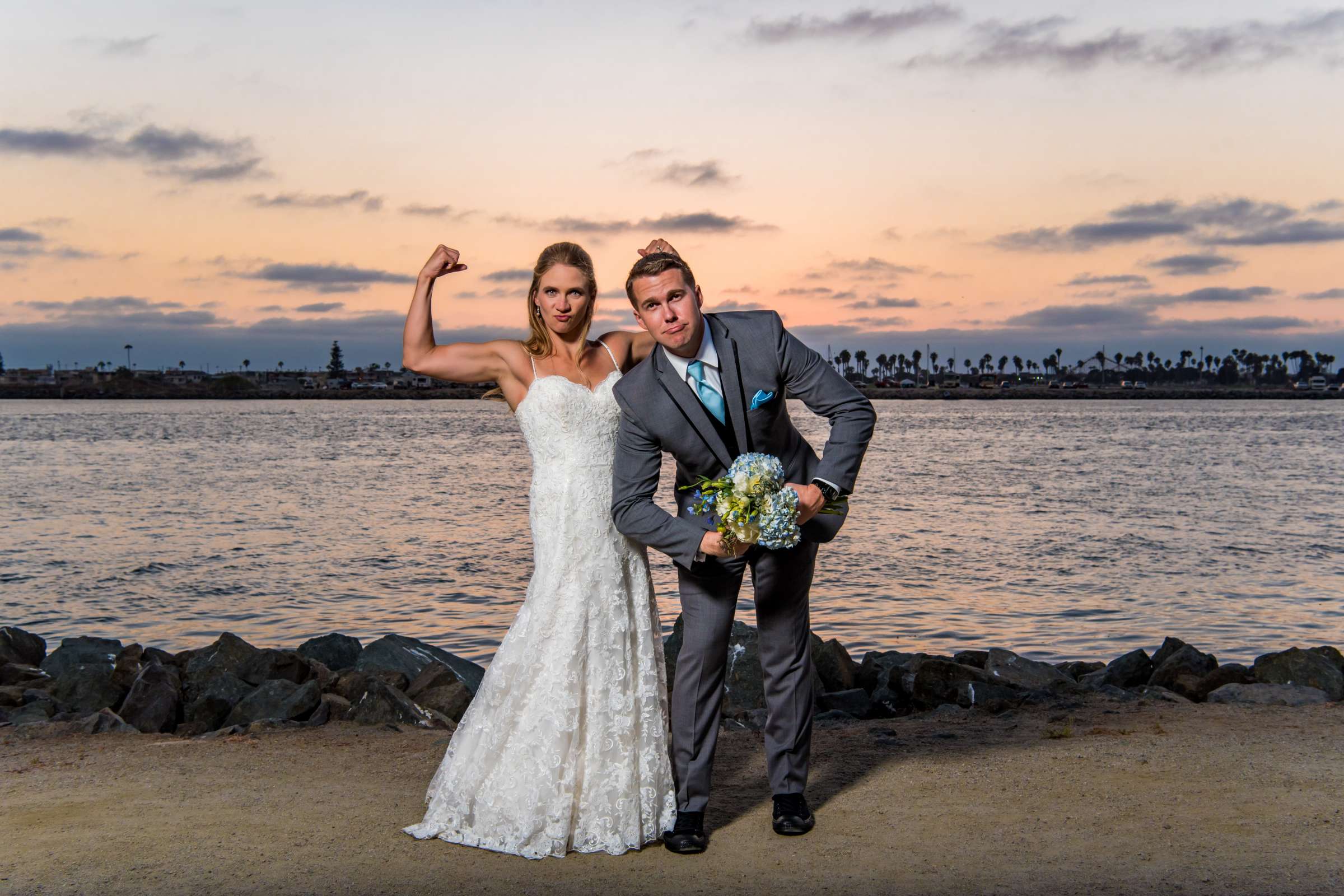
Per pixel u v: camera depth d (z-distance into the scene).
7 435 85.19
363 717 6.43
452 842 3.55
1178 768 4.30
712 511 3.25
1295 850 3.32
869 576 16.44
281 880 3.22
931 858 3.34
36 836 3.66
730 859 3.37
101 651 9.07
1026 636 11.84
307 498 31.38
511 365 3.64
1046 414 169.12
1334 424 117.06
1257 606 13.88
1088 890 3.04
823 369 3.44
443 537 22.14
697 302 3.35
